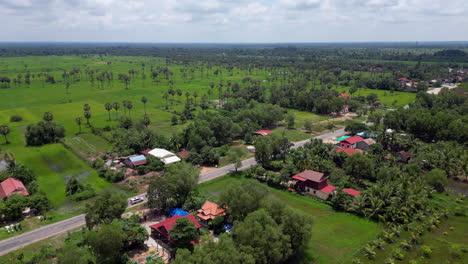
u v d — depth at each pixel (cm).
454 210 9275
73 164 12850
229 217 8000
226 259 5425
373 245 7469
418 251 7325
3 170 11250
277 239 6134
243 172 12162
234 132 16025
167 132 17200
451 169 11588
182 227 7106
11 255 6712
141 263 6762
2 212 8375
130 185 10938
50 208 9338
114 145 14575
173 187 8956
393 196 8994
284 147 13275
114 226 6762
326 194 9888
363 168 10988
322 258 7044
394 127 17400
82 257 6003
